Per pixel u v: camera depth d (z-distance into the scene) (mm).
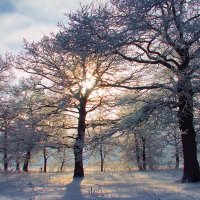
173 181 22156
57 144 28641
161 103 18641
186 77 17391
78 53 17688
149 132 22688
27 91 29547
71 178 27438
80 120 28594
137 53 18969
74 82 26031
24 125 29188
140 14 17234
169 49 19000
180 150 39125
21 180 26359
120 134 20094
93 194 16828
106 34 17109
